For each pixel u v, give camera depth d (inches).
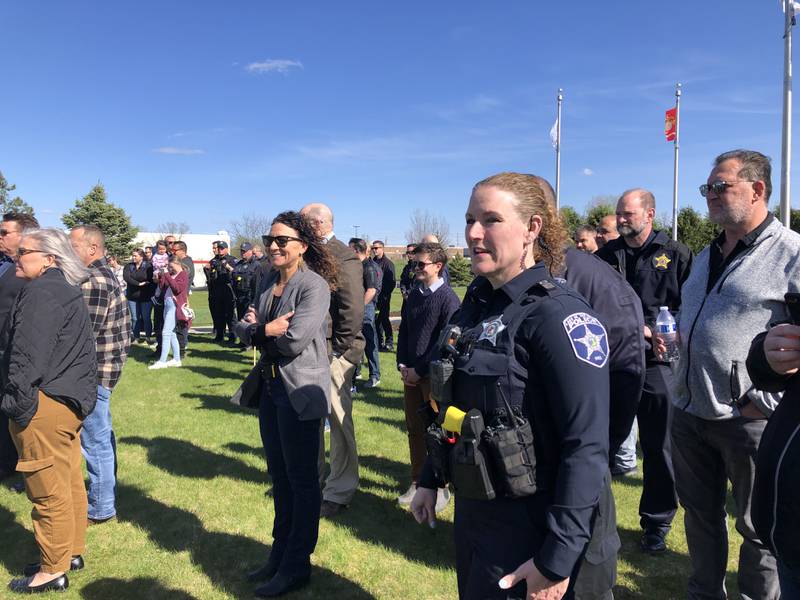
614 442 69.5
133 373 343.6
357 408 264.5
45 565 121.0
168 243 442.3
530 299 59.9
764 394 84.5
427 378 151.6
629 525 148.6
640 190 149.4
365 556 134.9
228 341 474.6
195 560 134.1
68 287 116.6
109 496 152.7
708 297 97.4
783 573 60.1
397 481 180.2
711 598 102.3
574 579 61.1
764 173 92.3
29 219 173.6
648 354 133.0
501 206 61.2
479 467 57.6
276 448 121.6
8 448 180.2
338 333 153.8
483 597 59.9
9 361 111.0
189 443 216.8
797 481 56.4
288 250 116.8
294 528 118.6
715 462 100.6
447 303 146.5
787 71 436.5
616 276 76.1
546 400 58.4
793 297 57.1
